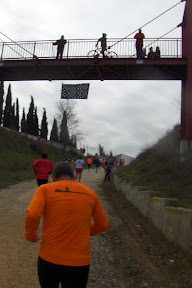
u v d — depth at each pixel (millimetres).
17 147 33938
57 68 16219
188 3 14062
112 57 15469
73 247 2266
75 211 2363
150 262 4938
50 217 2354
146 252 5469
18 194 11688
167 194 8438
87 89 16375
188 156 11219
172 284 4086
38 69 16484
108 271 4480
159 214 6988
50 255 2234
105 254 5285
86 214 2420
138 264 4836
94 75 16734
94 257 5090
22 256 4875
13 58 16297
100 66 15422
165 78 16047
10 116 50000
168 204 6707
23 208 8766
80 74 16375
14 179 17250
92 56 15633
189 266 4656
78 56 15688
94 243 5941
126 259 5070
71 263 2205
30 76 17531
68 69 15977
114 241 6156
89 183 17844
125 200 11953
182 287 3998
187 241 5082
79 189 2539
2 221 7059
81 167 16406
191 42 13930
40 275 2305
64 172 2730
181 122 14258
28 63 16109
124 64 14969
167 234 6160
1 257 4758
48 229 2332
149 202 8117
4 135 33625
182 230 5352
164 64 14547
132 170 16375
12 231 6277
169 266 4746
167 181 9969
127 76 16344
